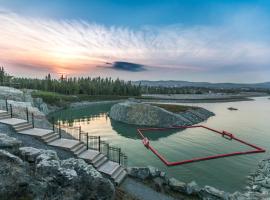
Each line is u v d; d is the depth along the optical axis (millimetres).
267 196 16312
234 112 84062
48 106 77625
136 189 15242
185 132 44281
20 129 17031
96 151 17391
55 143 16594
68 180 9352
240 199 15672
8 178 8266
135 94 156500
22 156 11133
